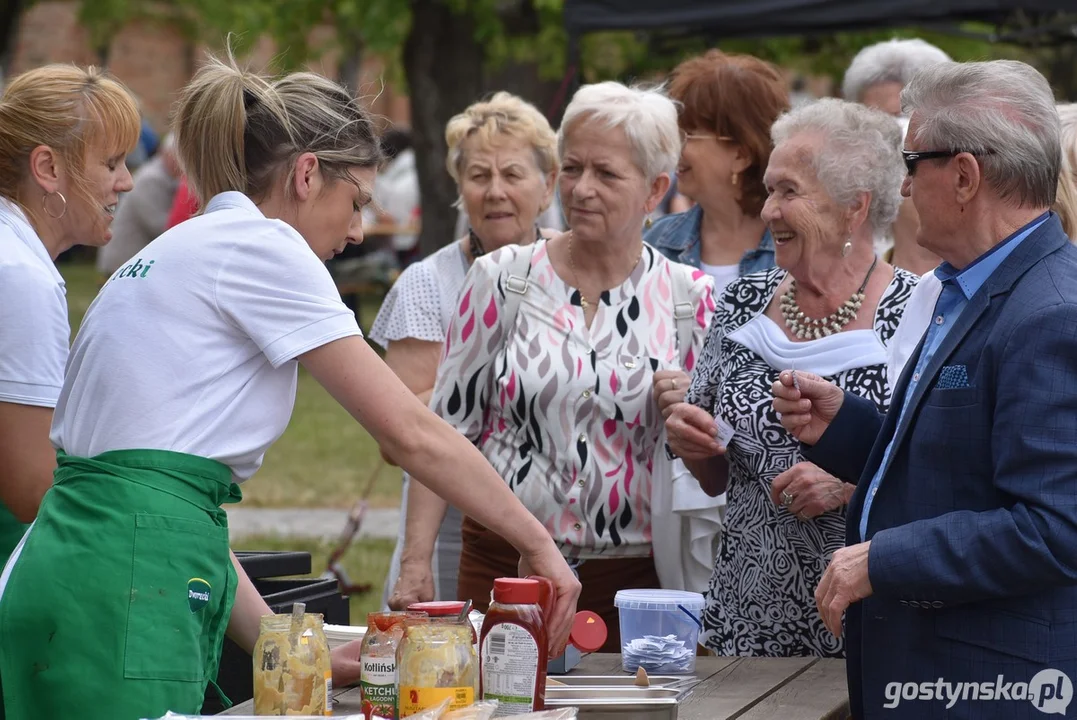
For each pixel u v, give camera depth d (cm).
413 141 2325
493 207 754
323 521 1562
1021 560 409
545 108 2639
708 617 600
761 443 572
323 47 2661
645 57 2131
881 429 482
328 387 441
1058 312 412
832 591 440
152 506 427
